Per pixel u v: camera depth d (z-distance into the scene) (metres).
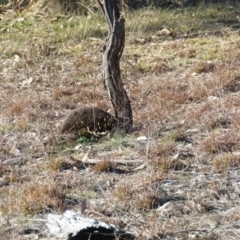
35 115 11.68
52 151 9.95
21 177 9.05
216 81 12.38
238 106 11.14
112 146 9.96
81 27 17.59
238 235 7.25
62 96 12.85
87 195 8.38
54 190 8.34
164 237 7.23
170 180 8.63
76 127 10.42
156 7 18.61
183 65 14.23
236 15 17.53
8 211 7.96
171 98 11.92
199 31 16.45
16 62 15.38
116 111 10.57
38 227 7.59
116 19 10.34
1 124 11.40
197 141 9.91
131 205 8.00
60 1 18.94
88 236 7.00
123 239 7.05
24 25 18.61
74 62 15.05
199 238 7.18
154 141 9.95
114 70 10.46
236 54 14.18
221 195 8.16
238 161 8.94
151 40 16.17
